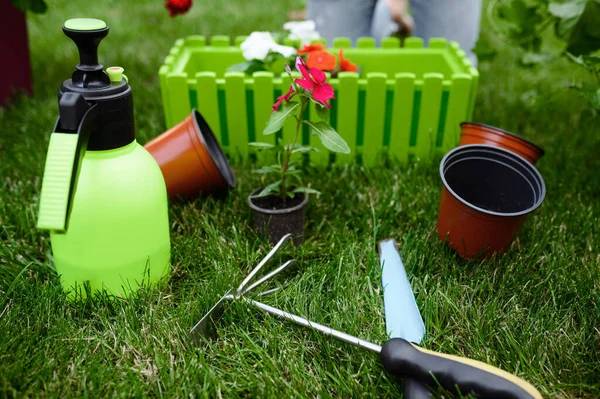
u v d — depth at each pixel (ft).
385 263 4.67
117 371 3.75
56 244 4.09
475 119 7.54
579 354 3.92
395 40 7.05
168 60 6.33
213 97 6.01
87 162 3.91
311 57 5.04
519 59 6.81
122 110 3.88
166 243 4.44
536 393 3.19
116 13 11.60
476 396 3.30
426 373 3.40
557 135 7.04
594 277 4.60
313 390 3.67
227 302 4.17
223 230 5.17
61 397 3.59
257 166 6.21
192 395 3.57
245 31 10.85
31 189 5.70
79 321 4.14
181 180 5.24
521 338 4.02
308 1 8.00
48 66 8.87
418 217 5.39
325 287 4.61
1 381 3.58
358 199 5.72
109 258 4.08
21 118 7.17
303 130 6.15
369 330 4.14
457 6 7.56
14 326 3.98
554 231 5.26
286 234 4.95
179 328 4.06
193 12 11.98
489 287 4.46
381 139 6.21
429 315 4.19
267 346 3.99
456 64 6.64
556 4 5.99
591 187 5.96
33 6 6.97
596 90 5.81
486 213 4.37
